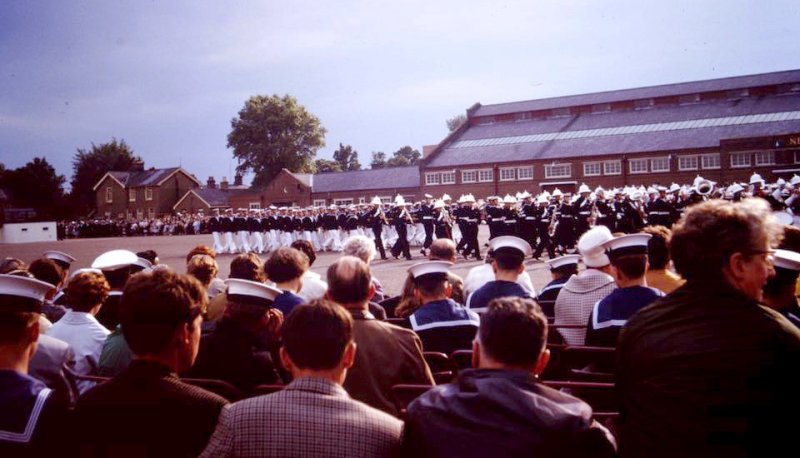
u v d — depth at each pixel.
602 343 4.96
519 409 2.62
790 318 3.84
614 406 4.51
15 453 3.05
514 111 89.50
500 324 2.80
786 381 2.55
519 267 6.50
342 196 90.19
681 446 2.57
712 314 2.66
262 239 36.91
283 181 94.62
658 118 76.94
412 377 4.40
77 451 2.95
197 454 2.94
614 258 5.07
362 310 4.49
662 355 2.67
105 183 109.44
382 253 28.06
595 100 84.88
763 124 68.94
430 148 92.12
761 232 2.76
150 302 3.03
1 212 97.06
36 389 3.19
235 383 4.62
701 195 28.55
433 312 5.62
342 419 2.77
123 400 2.97
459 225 26.45
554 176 74.50
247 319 4.73
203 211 101.25
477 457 2.59
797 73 75.12
